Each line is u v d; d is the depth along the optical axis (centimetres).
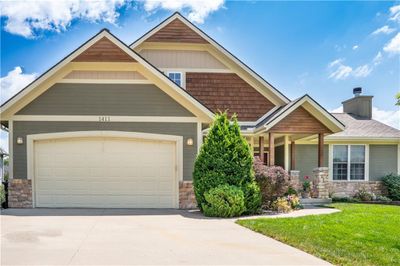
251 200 1030
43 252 565
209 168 1048
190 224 841
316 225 802
